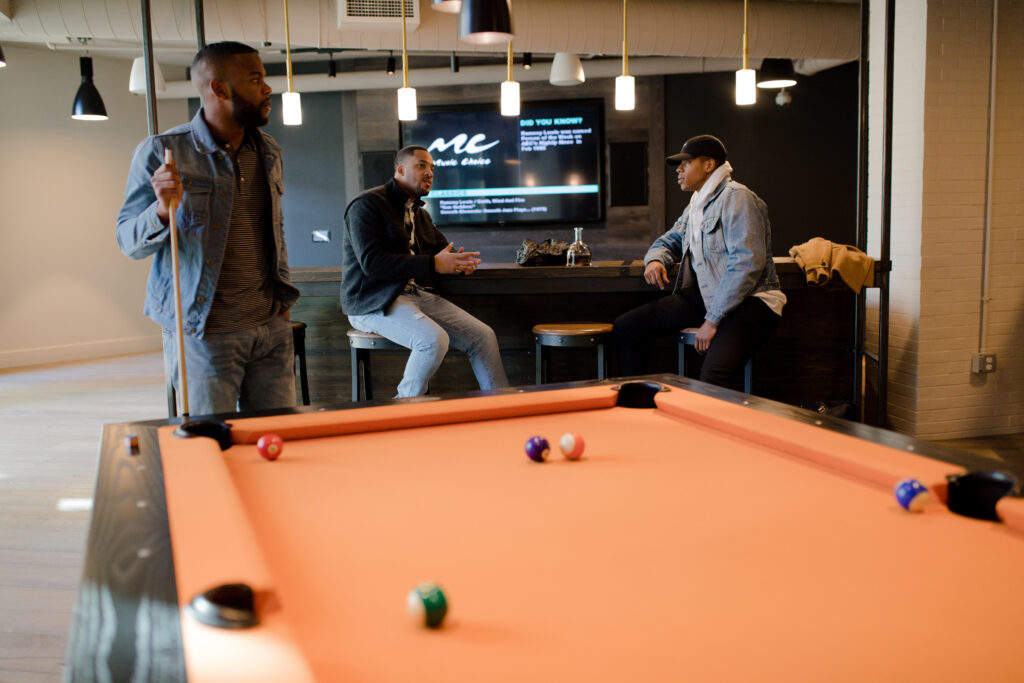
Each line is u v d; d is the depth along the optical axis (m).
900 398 4.45
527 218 7.99
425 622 0.81
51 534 3.17
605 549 1.05
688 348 4.11
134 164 2.35
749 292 3.46
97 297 8.09
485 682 0.71
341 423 1.70
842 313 4.20
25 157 7.52
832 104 7.67
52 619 2.44
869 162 4.66
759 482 1.33
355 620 0.85
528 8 5.56
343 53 7.75
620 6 5.66
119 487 1.21
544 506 1.23
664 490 1.30
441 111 7.96
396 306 3.62
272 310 2.61
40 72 7.58
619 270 3.91
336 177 8.23
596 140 7.83
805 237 7.82
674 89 7.77
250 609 0.82
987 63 4.18
